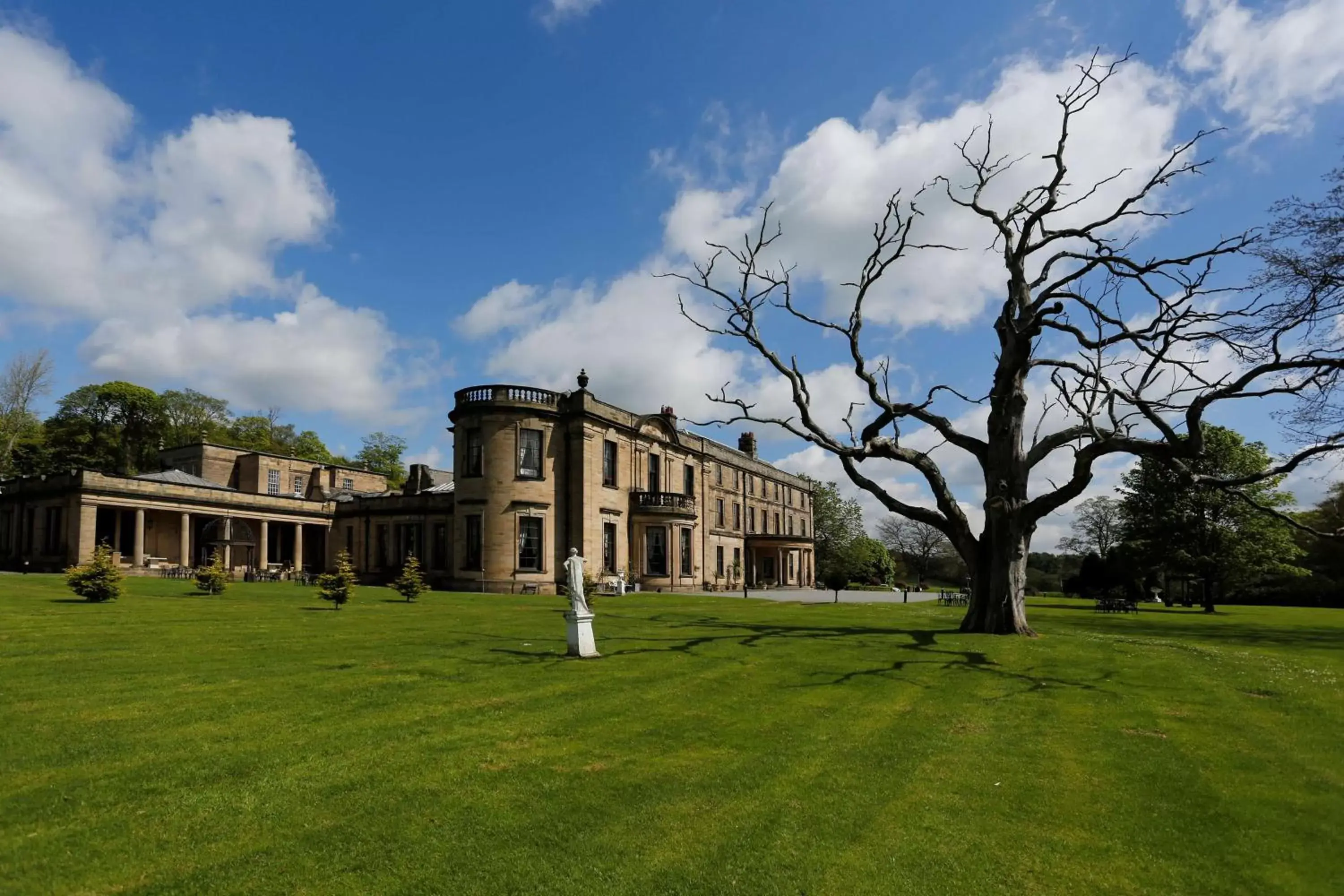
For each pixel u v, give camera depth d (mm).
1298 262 16375
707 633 18078
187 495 46625
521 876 4980
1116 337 17203
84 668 11094
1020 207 19359
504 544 39344
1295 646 19156
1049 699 10820
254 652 13047
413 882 4855
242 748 7367
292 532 60094
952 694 11016
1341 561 51156
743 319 18922
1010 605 18578
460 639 15625
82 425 69500
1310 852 5617
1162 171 17094
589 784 6684
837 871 5156
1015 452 18969
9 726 7895
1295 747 8461
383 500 49031
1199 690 11680
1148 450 17094
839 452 18594
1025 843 5688
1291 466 15742
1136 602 41688
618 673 12008
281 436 91438
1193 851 5617
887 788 6797
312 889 4734
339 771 6824
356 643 14633
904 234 18375
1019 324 18672
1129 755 7996
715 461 57594
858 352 18922
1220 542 40219
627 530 45406
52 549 45844
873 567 82500
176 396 80188
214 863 5023
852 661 13758
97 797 6031
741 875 5059
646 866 5156
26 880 4703
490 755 7430
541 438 41094
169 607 20922
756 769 7211
